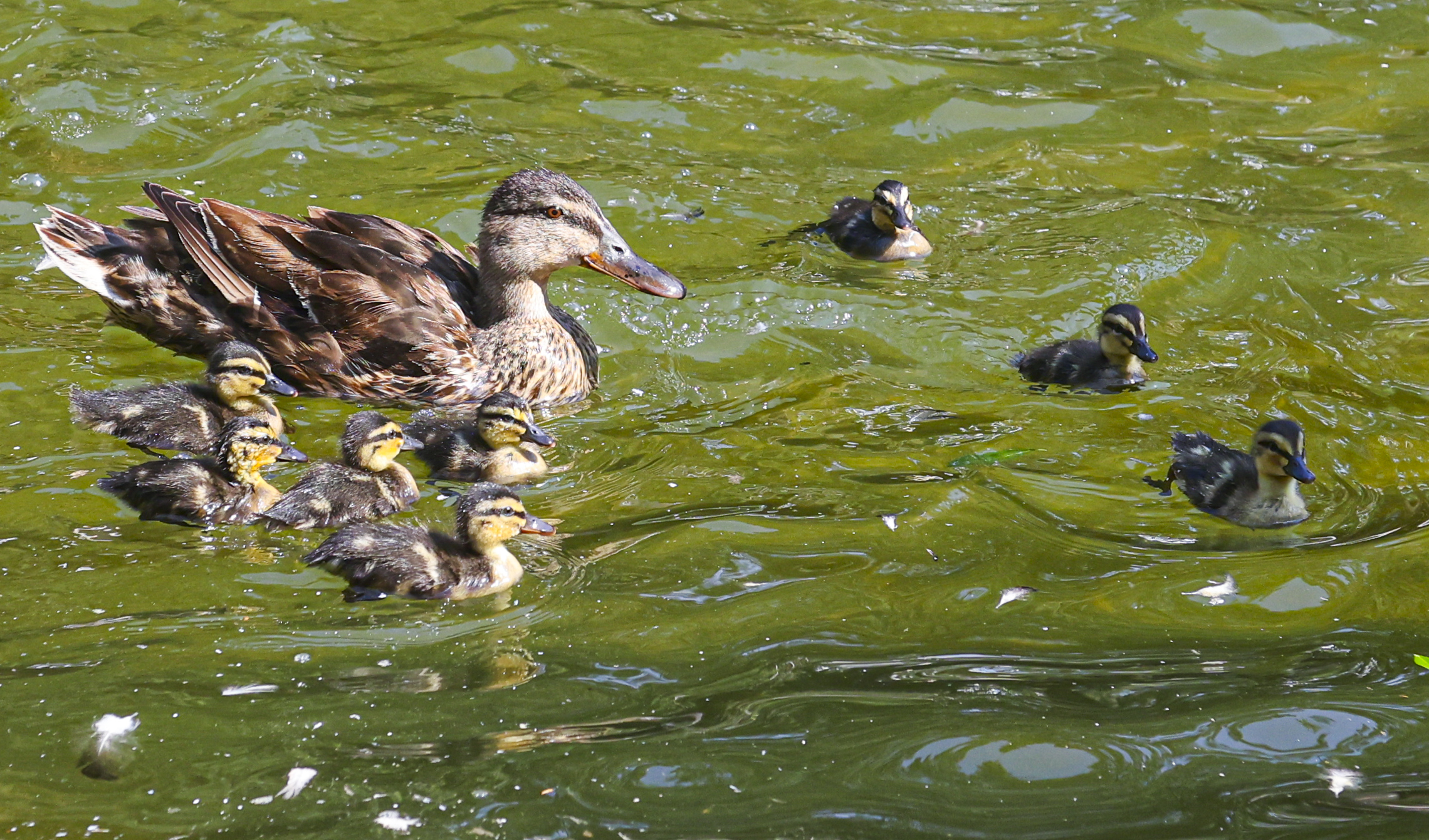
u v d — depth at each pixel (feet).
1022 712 23.85
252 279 37.91
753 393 37.83
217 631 26.48
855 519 30.94
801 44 58.95
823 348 40.06
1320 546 30.07
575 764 22.31
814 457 34.04
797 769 22.20
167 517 30.58
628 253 39.29
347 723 23.50
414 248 39.68
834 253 45.37
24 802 21.35
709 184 49.42
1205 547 30.07
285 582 28.40
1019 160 51.65
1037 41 60.90
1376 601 27.78
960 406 36.86
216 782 21.88
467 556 28.48
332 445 35.24
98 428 34.17
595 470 33.78
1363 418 35.78
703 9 63.00
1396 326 40.55
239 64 54.34
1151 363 38.86
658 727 23.39
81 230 38.86
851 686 24.72
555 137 51.88
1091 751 22.65
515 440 33.86
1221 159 51.47
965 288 42.98
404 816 20.94
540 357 37.88
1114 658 25.77
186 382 36.60
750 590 28.09
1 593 27.55
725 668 25.38
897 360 39.45
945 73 57.21
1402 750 22.72
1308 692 24.47
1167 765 22.29
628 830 20.65
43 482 31.81
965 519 30.91
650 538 30.14
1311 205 48.06
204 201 38.45
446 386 37.22
